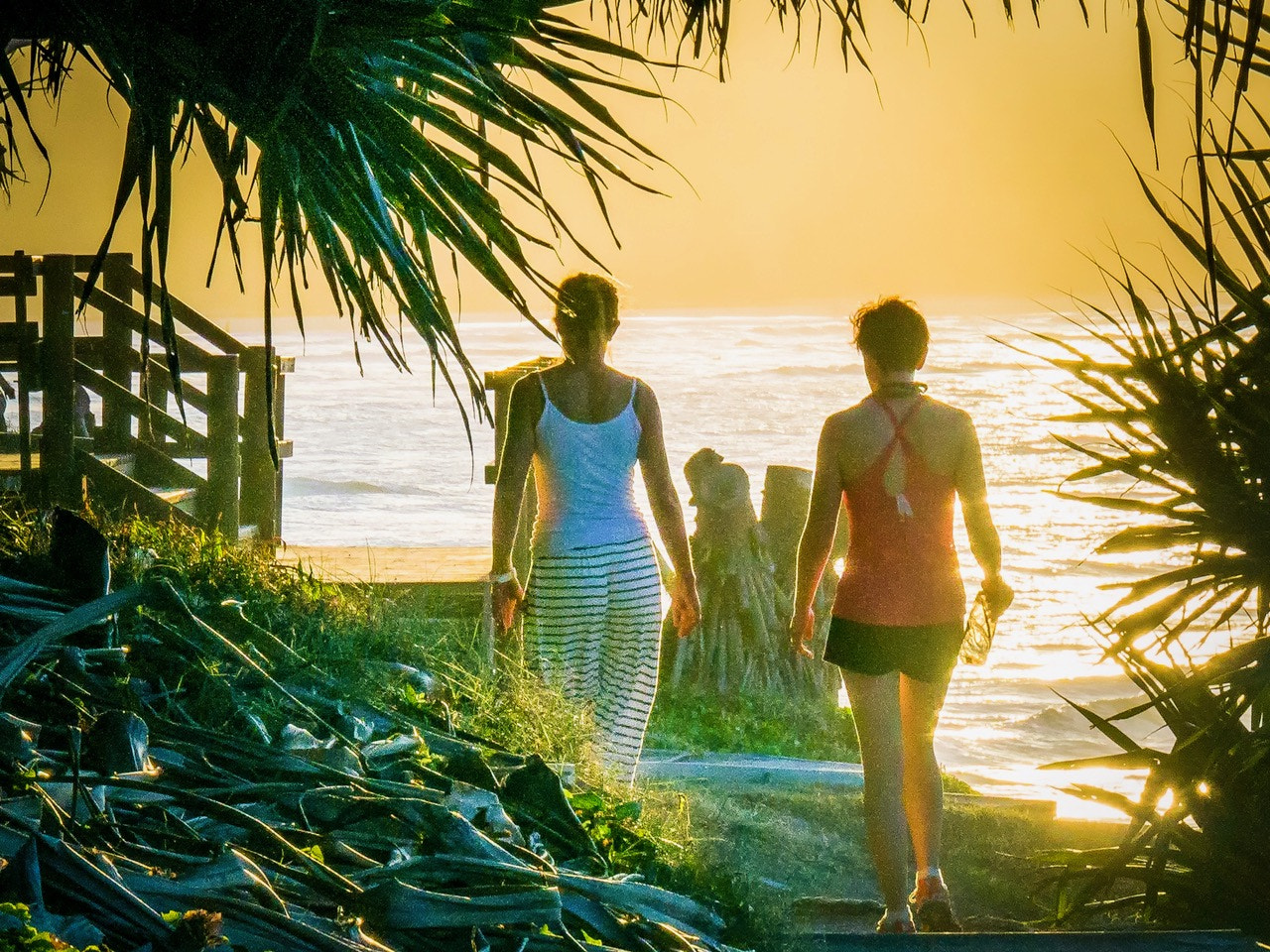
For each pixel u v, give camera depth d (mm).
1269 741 14078
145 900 9211
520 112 11344
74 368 30172
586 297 17281
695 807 19141
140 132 10562
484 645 22781
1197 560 14602
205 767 12406
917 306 16297
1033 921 16031
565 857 13320
